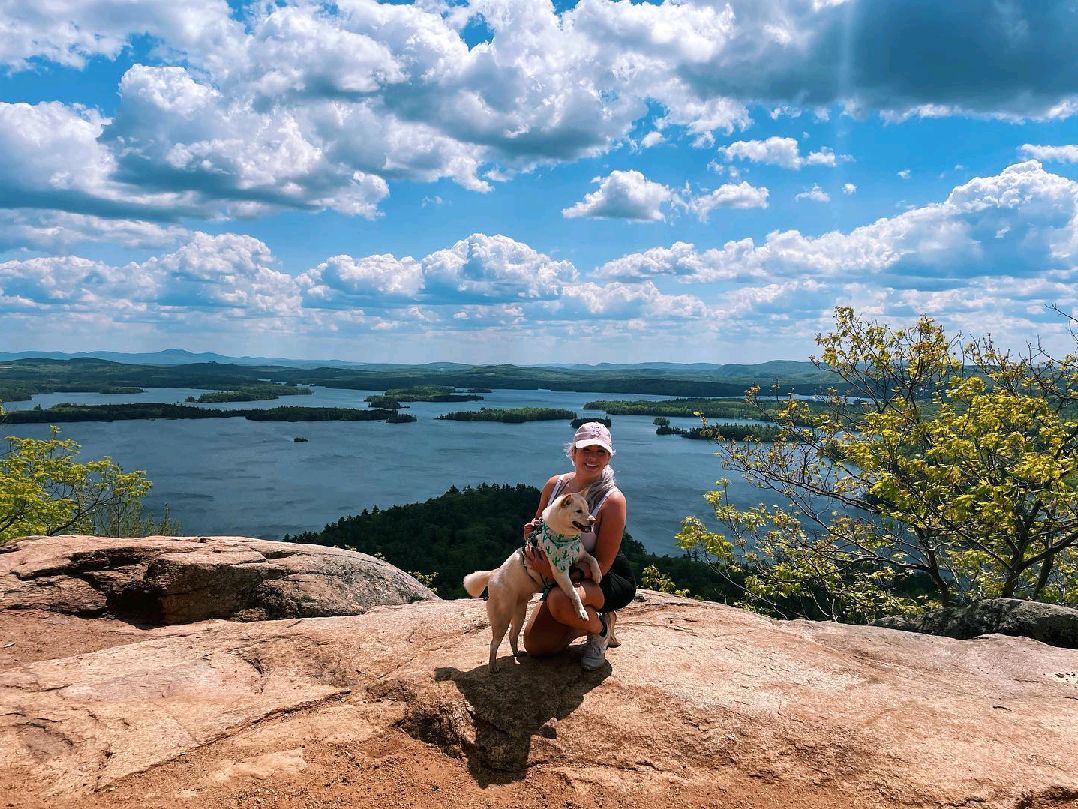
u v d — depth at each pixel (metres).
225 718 3.70
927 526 12.74
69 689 4.10
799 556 14.48
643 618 5.28
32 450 18.81
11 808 2.91
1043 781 3.13
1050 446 11.59
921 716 3.69
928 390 13.73
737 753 3.33
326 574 6.83
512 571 3.83
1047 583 14.35
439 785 3.20
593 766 3.28
